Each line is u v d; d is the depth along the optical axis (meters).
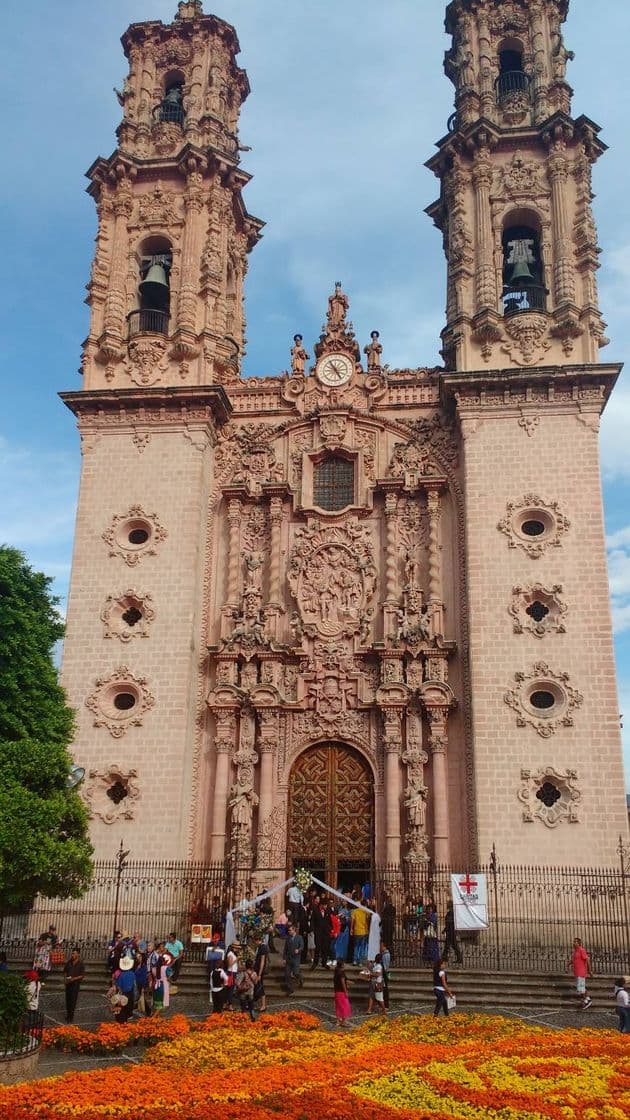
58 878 21.94
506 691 30.20
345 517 35.19
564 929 27.38
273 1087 13.89
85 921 29.44
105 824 30.56
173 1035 18.31
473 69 40.41
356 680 32.88
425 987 23.45
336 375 37.41
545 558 31.55
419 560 34.09
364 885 30.16
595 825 28.52
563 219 36.28
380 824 31.14
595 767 29.05
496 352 34.72
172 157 39.81
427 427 35.81
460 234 37.00
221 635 33.88
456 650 32.38
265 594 34.56
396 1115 12.38
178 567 33.47
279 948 27.53
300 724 32.81
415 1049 16.20
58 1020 21.19
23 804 21.30
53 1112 12.72
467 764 30.97
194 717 32.66
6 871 20.58
